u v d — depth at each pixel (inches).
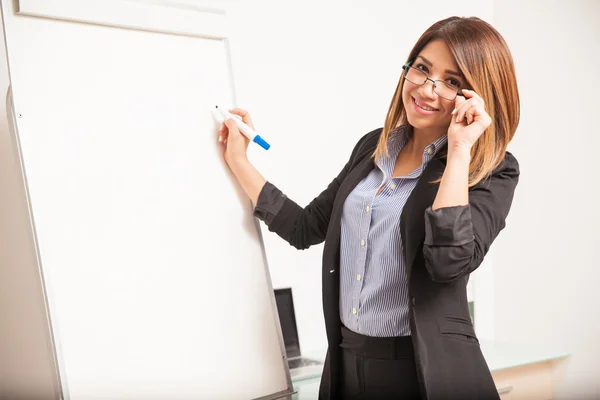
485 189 46.7
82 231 44.5
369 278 48.3
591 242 97.4
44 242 42.8
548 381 84.7
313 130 81.7
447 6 94.1
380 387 47.4
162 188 48.9
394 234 47.0
